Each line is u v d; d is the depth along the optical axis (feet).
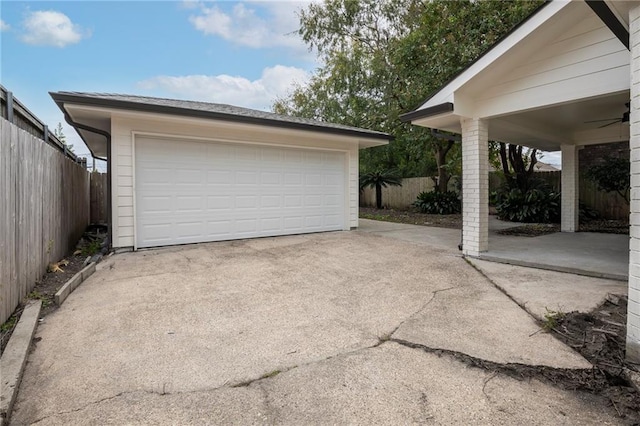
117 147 20.34
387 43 49.21
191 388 7.31
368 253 20.49
